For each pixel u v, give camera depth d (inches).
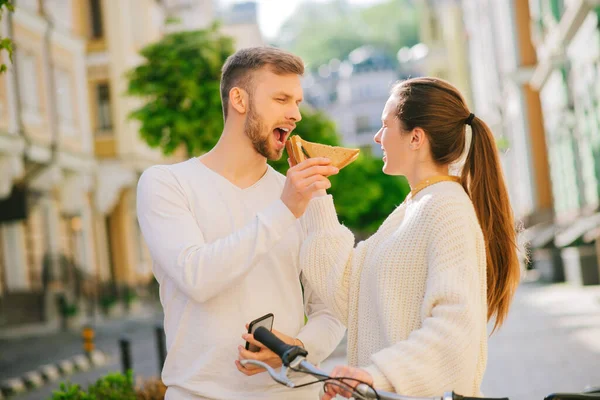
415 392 94.9
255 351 105.0
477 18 1804.9
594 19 764.6
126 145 1151.0
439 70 2352.4
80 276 1011.3
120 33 1168.2
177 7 1521.9
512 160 1509.6
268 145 118.7
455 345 95.6
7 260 900.0
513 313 681.0
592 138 873.5
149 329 864.9
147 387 235.9
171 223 114.0
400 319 104.8
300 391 117.3
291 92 118.3
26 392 454.3
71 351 644.7
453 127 110.1
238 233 107.4
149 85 505.4
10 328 839.1
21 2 914.1
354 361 112.1
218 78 515.5
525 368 378.6
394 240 107.3
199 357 115.2
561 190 1155.3
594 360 386.9
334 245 114.2
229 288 115.6
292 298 119.6
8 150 818.8
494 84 1609.3
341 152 112.3
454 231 102.3
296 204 107.4
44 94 953.5
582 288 889.5
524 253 120.7
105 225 1211.9
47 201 966.4
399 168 113.3
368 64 3533.5
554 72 1068.5
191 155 516.1
